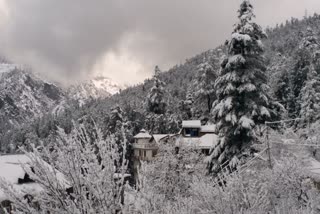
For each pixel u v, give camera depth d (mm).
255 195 8805
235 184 9016
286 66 60844
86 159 4883
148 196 5152
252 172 12453
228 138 19266
